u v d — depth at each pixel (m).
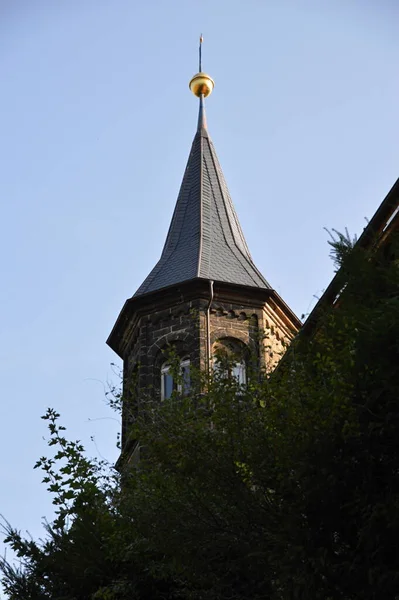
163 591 23.30
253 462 18.44
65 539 24.34
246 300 39.12
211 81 51.56
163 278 40.31
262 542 18.33
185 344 37.97
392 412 16.25
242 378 31.39
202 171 46.66
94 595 22.75
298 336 19.69
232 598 19.73
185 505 19.47
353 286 17.66
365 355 16.05
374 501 16.16
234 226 44.31
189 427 19.95
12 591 24.64
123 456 25.97
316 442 16.77
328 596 16.14
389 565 15.95
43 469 23.78
